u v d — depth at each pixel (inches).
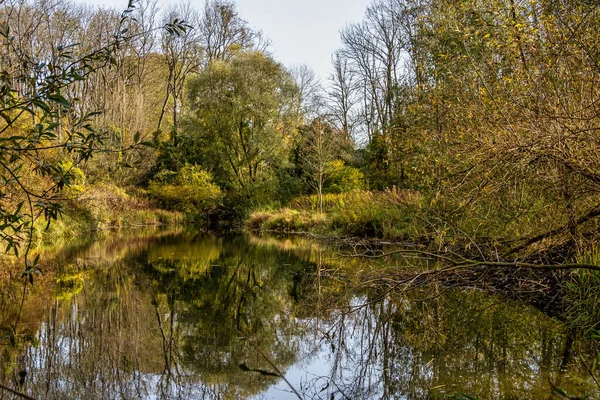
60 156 328.2
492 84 228.2
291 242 519.5
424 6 470.9
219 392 126.8
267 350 161.6
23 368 141.3
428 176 329.1
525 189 205.6
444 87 342.0
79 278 290.0
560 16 183.0
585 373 126.3
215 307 224.7
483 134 204.2
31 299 229.0
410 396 117.6
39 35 753.6
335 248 445.4
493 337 161.6
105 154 764.6
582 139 161.8
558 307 194.2
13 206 248.4
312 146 748.0
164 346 166.2
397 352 152.6
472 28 239.6
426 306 208.5
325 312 209.9
